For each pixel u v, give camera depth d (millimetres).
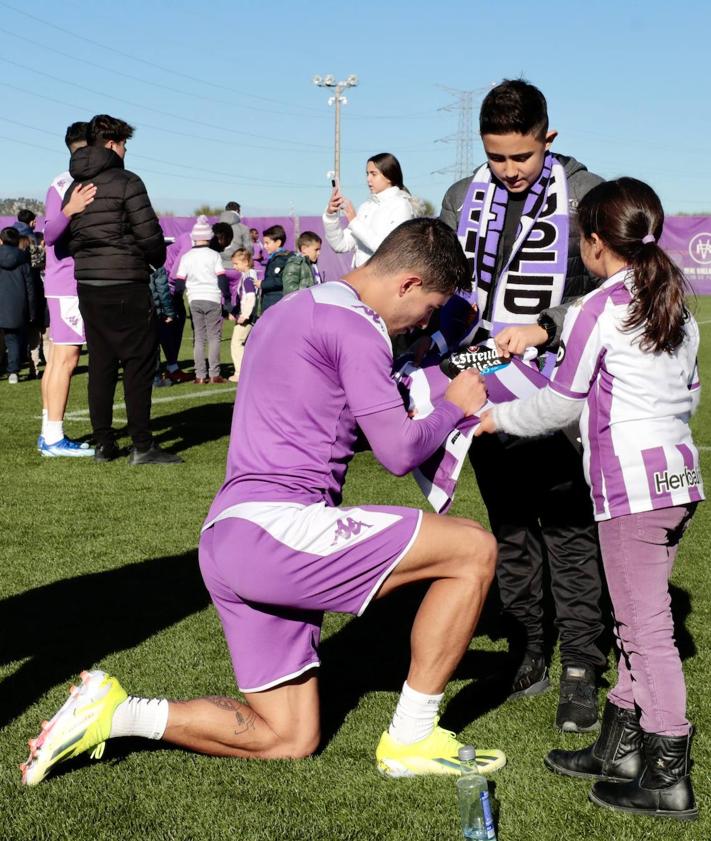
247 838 2326
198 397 10281
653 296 2418
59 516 5332
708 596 4062
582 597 3123
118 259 6438
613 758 2623
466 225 3193
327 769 2666
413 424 2551
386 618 3879
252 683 2621
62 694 3141
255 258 17906
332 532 2482
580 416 2600
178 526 5133
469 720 3025
